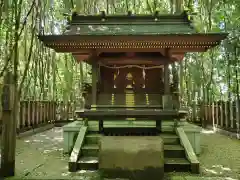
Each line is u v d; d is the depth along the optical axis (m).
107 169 4.68
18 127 9.33
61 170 5.15
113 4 13.63
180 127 6.74
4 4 6.87
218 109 11.25
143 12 15.34
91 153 5.80
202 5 12.86
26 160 5.96
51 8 13.54
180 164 5.16
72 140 6.78
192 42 6.45
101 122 7.11
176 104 7.74
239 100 9.07
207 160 5.98
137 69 8.60
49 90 15.55
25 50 11.36
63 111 14.86
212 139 9.12
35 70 12.00
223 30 11.21
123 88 8.52
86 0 12.22
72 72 15.80
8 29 6.73
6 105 4.59
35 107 11.21
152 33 6.45
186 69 15.09
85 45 6.66
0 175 4.62
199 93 15.53
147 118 6.91
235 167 5.36
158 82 8.52
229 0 9.64
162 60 7.11
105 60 7.25
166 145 6.11
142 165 4.64
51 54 14.92
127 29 7.00
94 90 7.21
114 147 4.74
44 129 12.22
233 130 9.62
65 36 6.32
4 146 4.63
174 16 7.26
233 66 11.81
